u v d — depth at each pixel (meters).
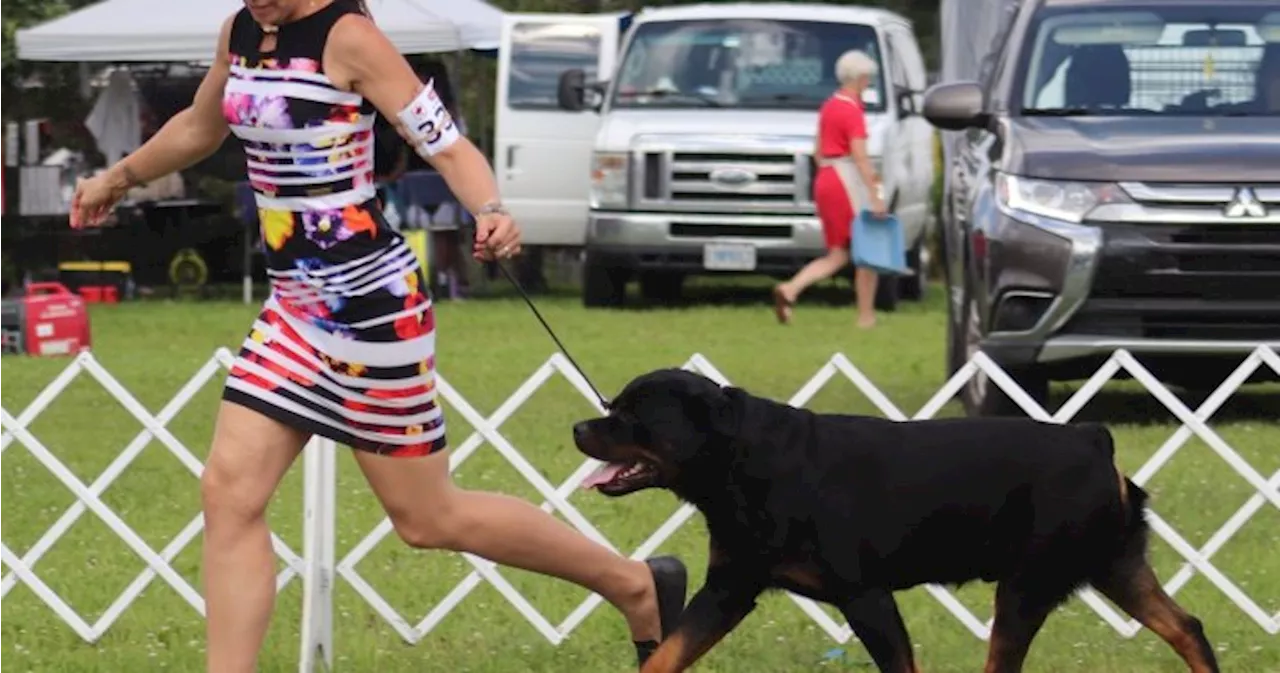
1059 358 13.28
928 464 7.02
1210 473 12.02
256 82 6.54
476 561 8.58
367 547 8.69
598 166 23.92
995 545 7.14
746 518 6.89
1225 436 13.31
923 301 26.17
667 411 6.89
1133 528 7.32
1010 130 13.95
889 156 23.56
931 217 28.47
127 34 24.22
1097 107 14.17
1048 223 13.23
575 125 26.33
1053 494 7.12
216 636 6.71
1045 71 14.43
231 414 6.70
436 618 8.61
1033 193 13.38
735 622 7.12
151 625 8.84
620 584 7.52
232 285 27.66
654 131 23.70
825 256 23.12
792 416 7.01
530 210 26.45
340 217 6.58
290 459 6.77
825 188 21.48
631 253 23.77
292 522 10.72
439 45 23.91
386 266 6.64
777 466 6.87
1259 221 13.04
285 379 6.66
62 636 8.71
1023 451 7.14
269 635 8.51
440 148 6.69
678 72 24.66
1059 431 7.23
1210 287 13.10
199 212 27.27
